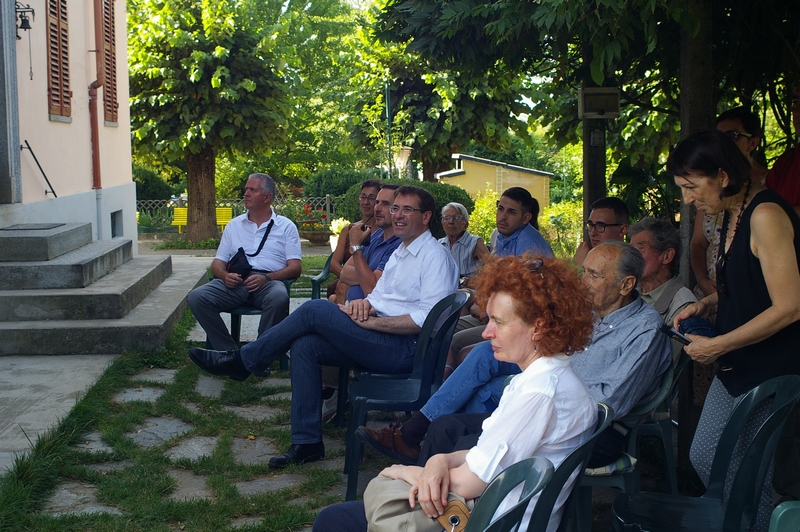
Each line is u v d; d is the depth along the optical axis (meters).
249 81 17.56
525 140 19.92
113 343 6.25
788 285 2.72
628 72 7.69
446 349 4.10
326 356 4.36
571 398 2.21
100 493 3.84
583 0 3.66
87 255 7.32
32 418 4.70
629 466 2.87
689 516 2.68
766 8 5.21
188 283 8.98
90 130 10.99
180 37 17.22
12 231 7.19
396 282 4.44
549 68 7.80
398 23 6.64
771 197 2.84
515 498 2.15
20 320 6.42
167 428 4.89
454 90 18.61
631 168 7.26
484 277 2.31
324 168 33.41
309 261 14.29
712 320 3.46
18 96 8.05
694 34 3.60
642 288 4.03
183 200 24.08
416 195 4.34
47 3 9.13
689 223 4.03
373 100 20.83
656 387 3.14
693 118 4.06
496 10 5.14
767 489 2.91
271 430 4.90
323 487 4.01
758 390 2.69
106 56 11.85
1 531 3.36
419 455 3.50
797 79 5.40
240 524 3.60
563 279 2.24
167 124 17.97
